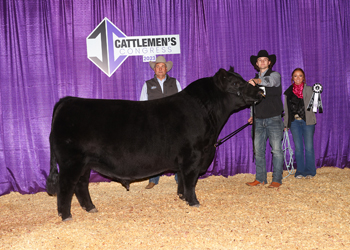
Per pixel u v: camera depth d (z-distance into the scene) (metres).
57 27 4.87
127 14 5.03
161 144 3.48
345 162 5.73
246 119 5.37
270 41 5.33
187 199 3.74
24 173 4.89
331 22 5.53
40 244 2.89
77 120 3.34
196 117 3.60
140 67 5.14
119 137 3.38
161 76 4.59
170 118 3.54
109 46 5.03
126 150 3.40
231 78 3.72
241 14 5.23
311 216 3.39
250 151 5.44
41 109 4.90
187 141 3.55
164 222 3.32
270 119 4.49
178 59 5.20
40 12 4.83
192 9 5.14
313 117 4.87
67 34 4.92
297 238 2.88
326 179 4.91
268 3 5.29
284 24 5.34
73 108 3.39
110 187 4.93
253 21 5.28
